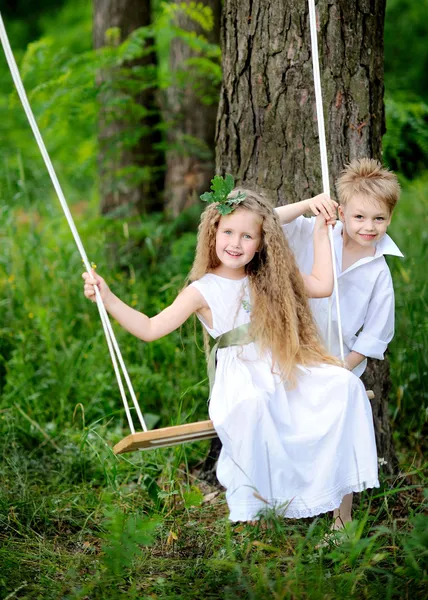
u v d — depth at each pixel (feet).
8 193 20.36
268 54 11.41
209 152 18.98
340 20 11.23
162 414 14.30
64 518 10.77
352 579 8.40
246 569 9.06
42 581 8.87
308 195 11.54
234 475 9.07
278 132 11.54
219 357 9.87
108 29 18.74
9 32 37.14
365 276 10.37
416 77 30.07
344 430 9.36
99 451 12.66
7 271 18.25
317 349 9.86
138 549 8.74
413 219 21.88
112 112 18.66
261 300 9.84
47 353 15.52
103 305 9.27
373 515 10.71
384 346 10.41
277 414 9.39
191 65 18.78
